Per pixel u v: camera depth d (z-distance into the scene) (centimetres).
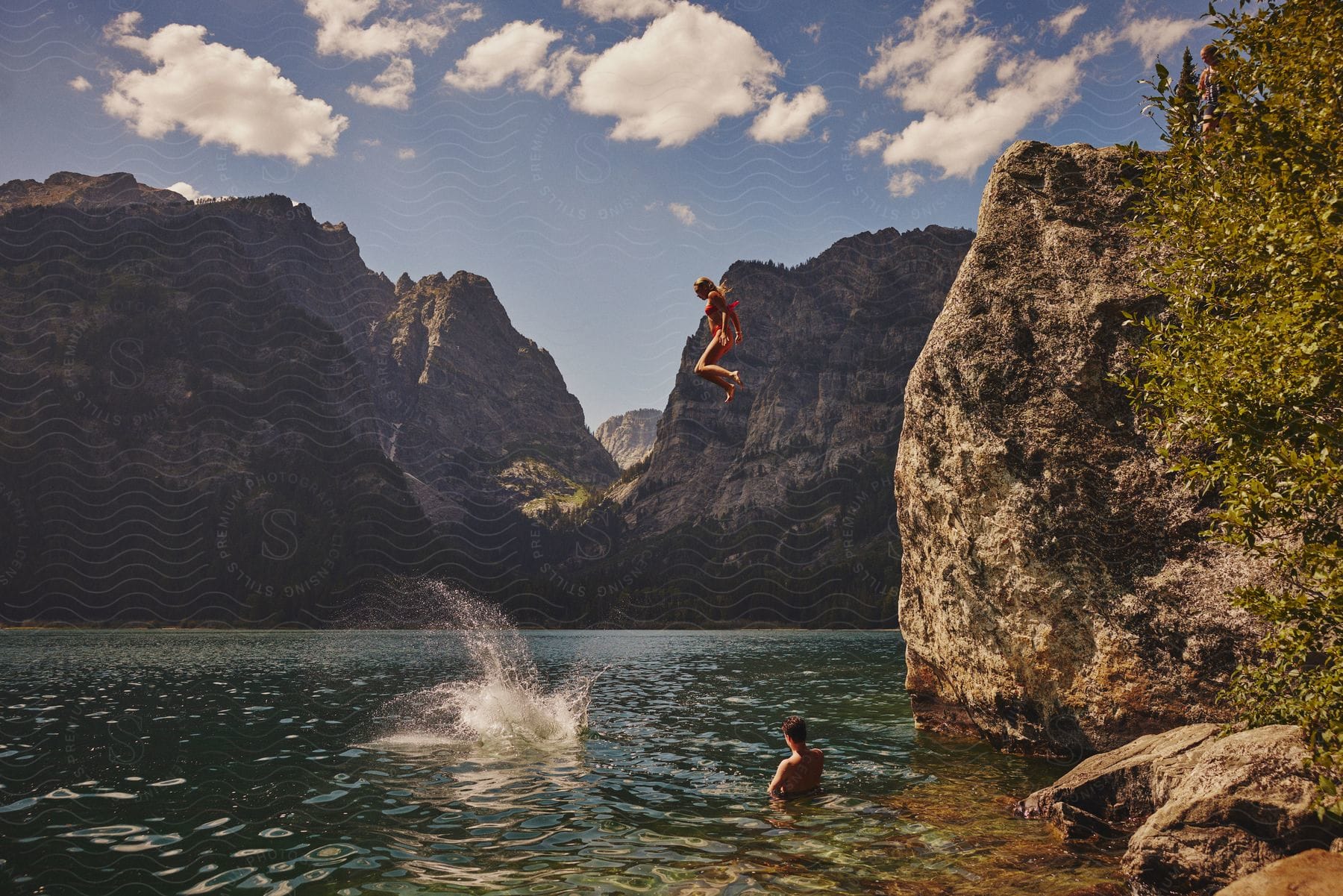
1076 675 1295
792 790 1155
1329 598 657
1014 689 1404
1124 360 1344
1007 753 1480
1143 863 731
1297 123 752
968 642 1509
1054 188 1572
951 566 1545
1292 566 711
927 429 1600
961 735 1680
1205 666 1148
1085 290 1428
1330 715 671
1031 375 1434
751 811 1053
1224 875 681
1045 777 1248
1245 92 821
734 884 763
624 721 1967
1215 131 879
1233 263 832
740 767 1370
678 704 2378
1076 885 755
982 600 1457
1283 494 710
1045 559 1341
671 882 770
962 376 1511
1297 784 696
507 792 1160
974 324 1531
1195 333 834
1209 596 1162
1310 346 660
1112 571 1274
